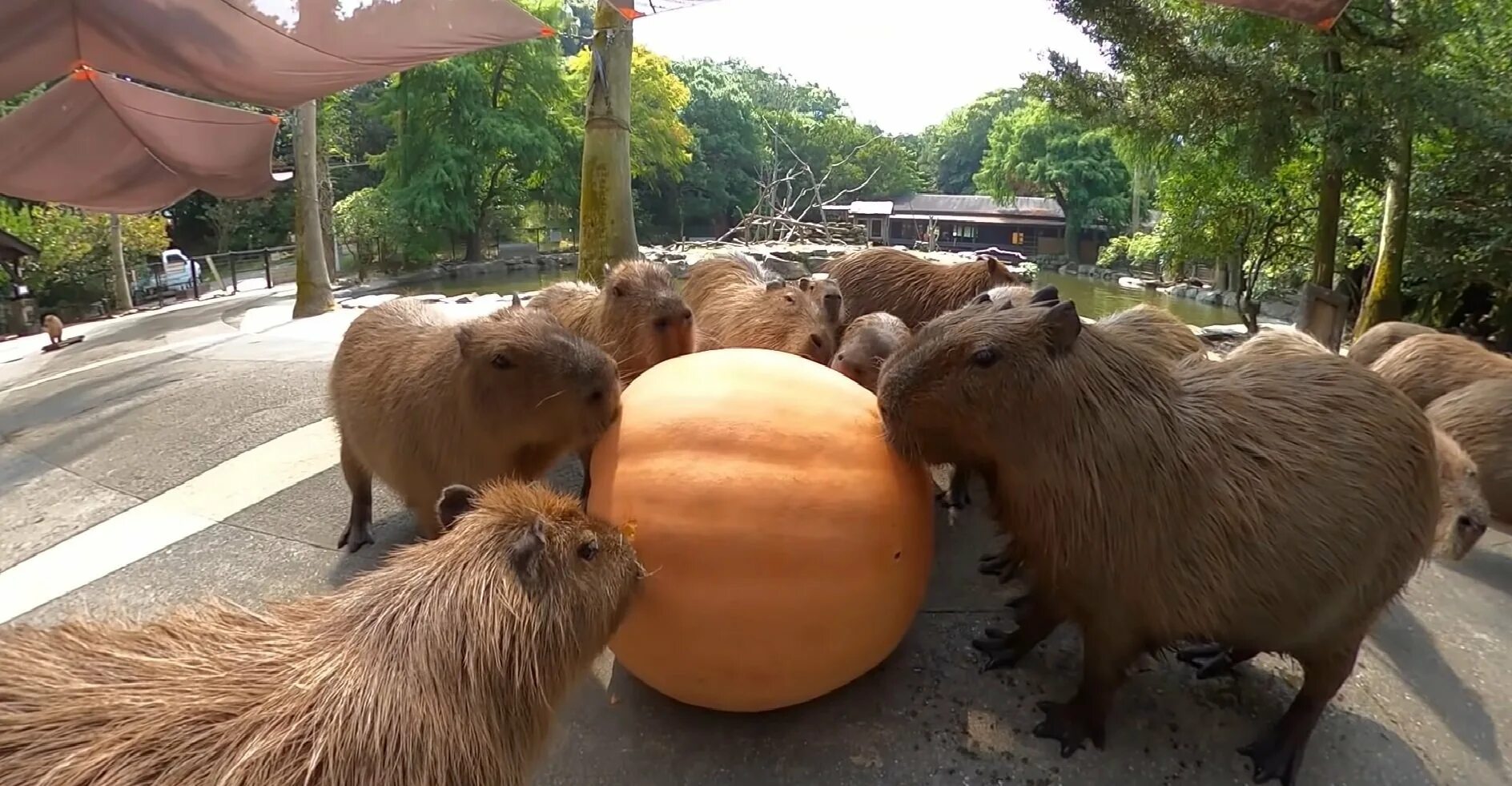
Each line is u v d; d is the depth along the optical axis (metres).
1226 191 12.75
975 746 2.42
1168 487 2.20
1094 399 2.19
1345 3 7.68
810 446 2.34
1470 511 3.34
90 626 1.83
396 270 27.45
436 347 3.05
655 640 2.32
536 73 29.19
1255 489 2.20
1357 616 2.28
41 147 10.03
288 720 1.59
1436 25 9.44
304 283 14.45
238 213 33.03
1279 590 2.21
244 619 1.87
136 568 3.53
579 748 2.43
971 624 2.96
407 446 3.04
